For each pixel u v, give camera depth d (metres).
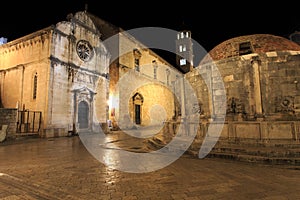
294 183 5.47
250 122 10.24
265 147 9.13
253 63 11.98
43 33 21.02
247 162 7.87
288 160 7.36
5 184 5.79
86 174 6.71
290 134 9.41
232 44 16.06
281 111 11.13
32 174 6.75
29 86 21.19
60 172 6.98
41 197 4.80
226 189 5.10
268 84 11.58
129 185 5.56
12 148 12.85
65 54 22.39
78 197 4.72
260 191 4.93
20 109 21.31
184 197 4.64
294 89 11.12
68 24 23.06
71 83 22.78
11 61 23.14
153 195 4.80
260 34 16.14
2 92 22.95
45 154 10.59
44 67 20.45
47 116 19.55
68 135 21.44
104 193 4.97
